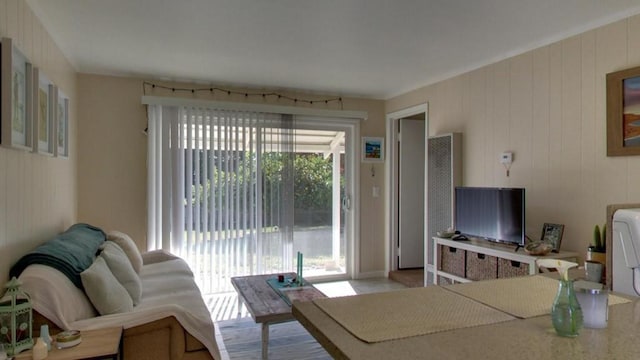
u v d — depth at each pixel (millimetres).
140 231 4117
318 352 2932
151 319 1983
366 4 2432
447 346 944
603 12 2533
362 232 5098
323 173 4949
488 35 2934
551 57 3027
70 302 1938
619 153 2561
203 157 4277
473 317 1143
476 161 3719
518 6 2455
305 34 2930
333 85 4461
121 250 2932
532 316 1151
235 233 4383
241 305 3754
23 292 1685
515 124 3324
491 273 3160
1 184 1862
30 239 2301
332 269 5012
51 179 2801
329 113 4828
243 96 4512
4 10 1925
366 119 5082
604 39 2672
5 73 1835
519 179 3285
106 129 4008
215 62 3611
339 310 1203
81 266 2254
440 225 4035
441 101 4184
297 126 4801
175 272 3334
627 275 1484
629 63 2529
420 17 2623
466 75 3854
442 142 4023
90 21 2682
